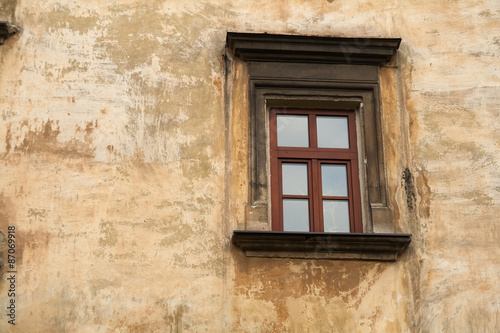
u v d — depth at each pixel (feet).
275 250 24.86
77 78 26.61
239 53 27.43
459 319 24.73
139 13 27.86
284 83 27.32
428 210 26.16
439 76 28.12
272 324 24.12
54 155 25.45
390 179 26.53
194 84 27.09
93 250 24.38
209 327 23.86
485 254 25.62
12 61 26.58
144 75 26.96
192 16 28.07
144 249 24.57
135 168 25.62
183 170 25.79
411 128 27.27
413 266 25.31
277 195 26.37
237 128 26.68
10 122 25.71
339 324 24.32
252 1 28.66
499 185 26.63
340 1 29.01
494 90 28.02
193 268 24.52
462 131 27.32
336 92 27.48
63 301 23.68
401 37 28.63
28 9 27.43
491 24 29.04
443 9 29.12
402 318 24.61
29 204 24.73
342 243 24.88
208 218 25.26
